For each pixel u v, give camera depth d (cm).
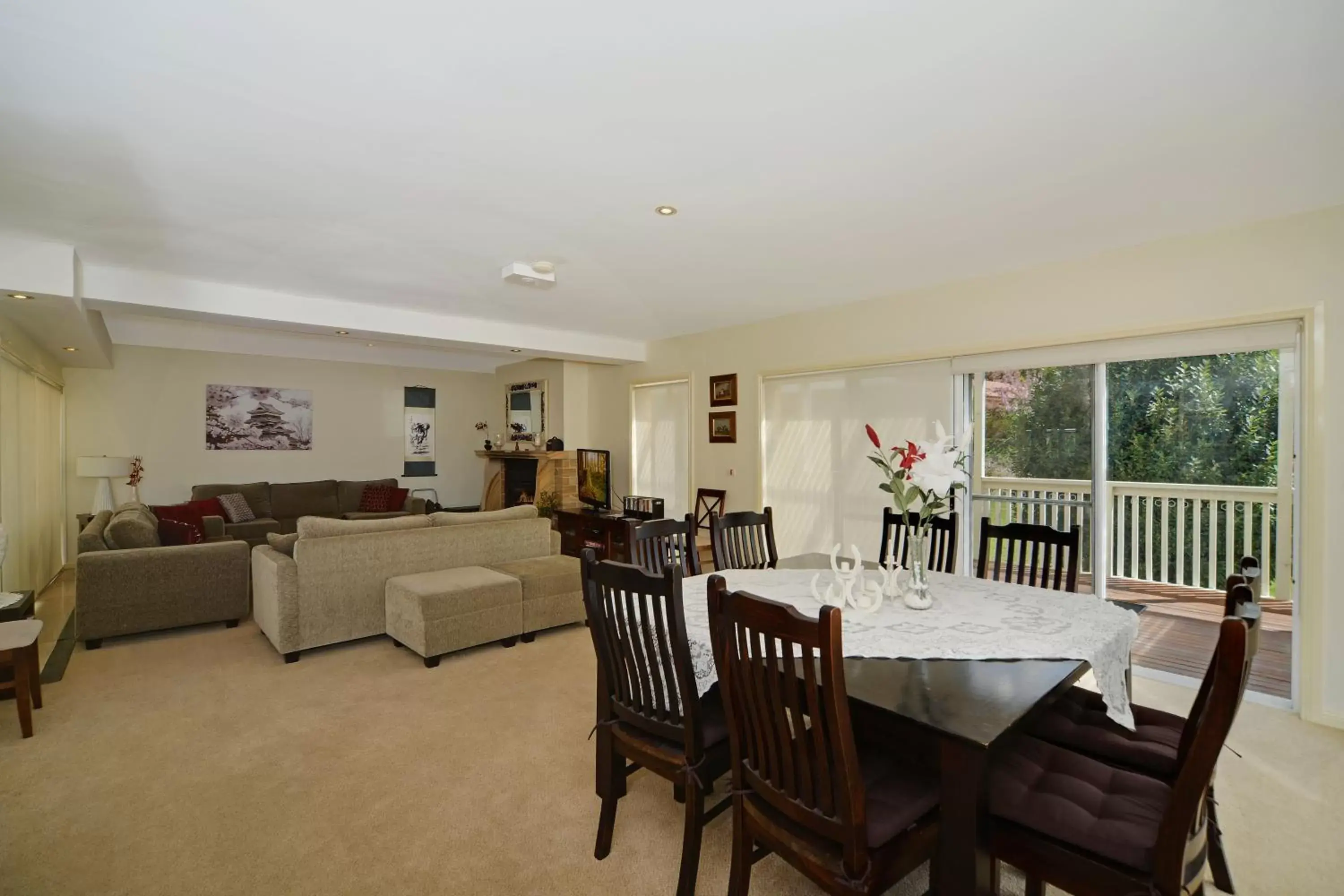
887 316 445
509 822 215
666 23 156
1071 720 187
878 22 156
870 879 132
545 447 779
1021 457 398
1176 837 120
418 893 181
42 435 514
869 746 169
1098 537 366
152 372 668
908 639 185
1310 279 284
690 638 193
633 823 217
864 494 467
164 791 232
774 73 178
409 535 416
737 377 560
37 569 495
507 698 319
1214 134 214
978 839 132
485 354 799
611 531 625
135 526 420
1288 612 357
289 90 185
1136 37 162
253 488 699
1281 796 229
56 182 249
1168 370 349
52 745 267
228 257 351
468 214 287
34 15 149
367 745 268
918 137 217
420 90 186
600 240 325
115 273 371
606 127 209
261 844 202
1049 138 217
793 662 142
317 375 775
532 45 164
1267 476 330
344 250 338
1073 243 330
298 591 370
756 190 261
